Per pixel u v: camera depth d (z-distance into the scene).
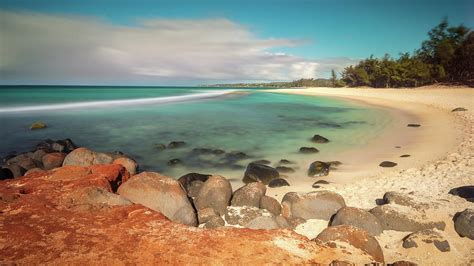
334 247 4.73
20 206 5.34
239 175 12.94
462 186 8.51
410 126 21.78
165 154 16.64
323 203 7.78
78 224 4.73
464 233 6.16
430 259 5.42
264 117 31.08
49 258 3.79
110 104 40.97
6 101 42.16
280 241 4.61
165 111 34.97
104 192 6.02
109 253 3.98
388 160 13.66
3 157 15.72
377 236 6.39
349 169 12.78
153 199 7.02
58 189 6.40
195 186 10.29
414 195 8.30
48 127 23.72
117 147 18.27
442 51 66.25
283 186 10.83
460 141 15.10
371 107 38.22
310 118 30.17
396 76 76.19
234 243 4.43
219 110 36.97
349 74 98.38
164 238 4.45
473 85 59.19
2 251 3.89
